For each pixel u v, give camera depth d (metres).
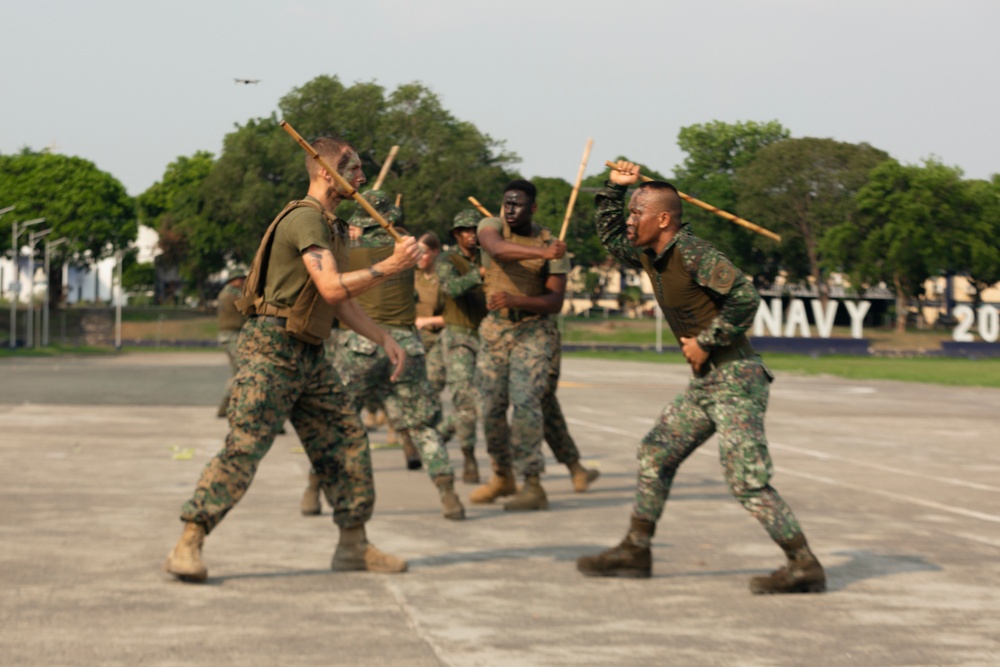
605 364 47.41
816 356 68.81
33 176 92.56
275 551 5.71
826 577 5.25
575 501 7.92
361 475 5.19
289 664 3.64
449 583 5.01
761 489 4.91
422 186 73.56
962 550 6.07
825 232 84.62
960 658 3.86
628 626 4.26
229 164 77.44
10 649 3.75
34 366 36.19
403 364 5.18
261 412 4.88
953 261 81.88
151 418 14.54
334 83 75.94
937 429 14.91
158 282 119.94
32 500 7.30
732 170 95.94
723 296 4.86
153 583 4.85
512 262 7.49
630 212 5.06
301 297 4.85
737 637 4.12
